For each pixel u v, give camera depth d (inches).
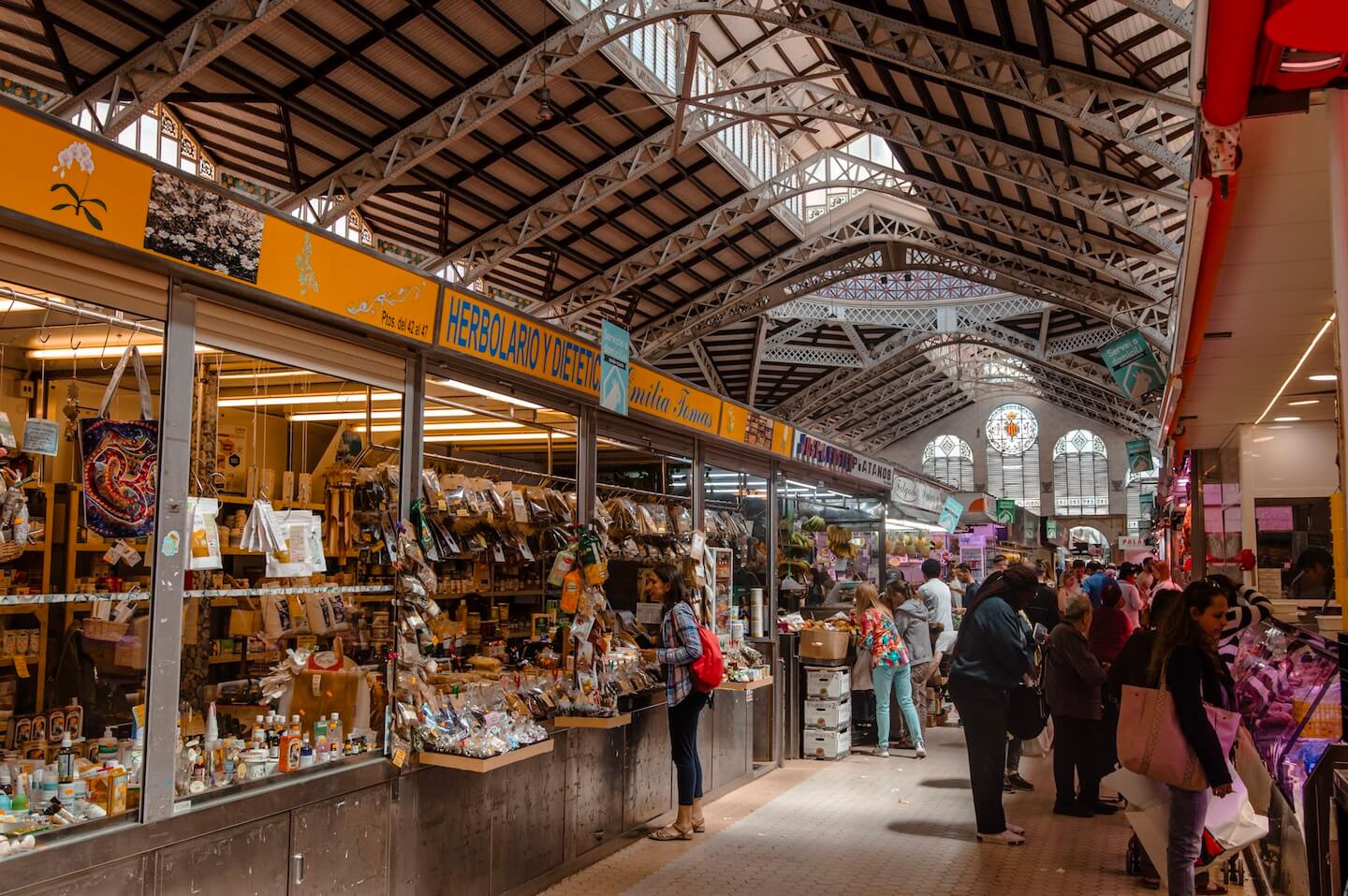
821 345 1397.6
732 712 289.6
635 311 1030.4
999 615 232.8
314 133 598.9
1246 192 143.3
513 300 926.4
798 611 387.2
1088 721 259.8
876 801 273.0
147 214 121.5
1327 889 114.6
